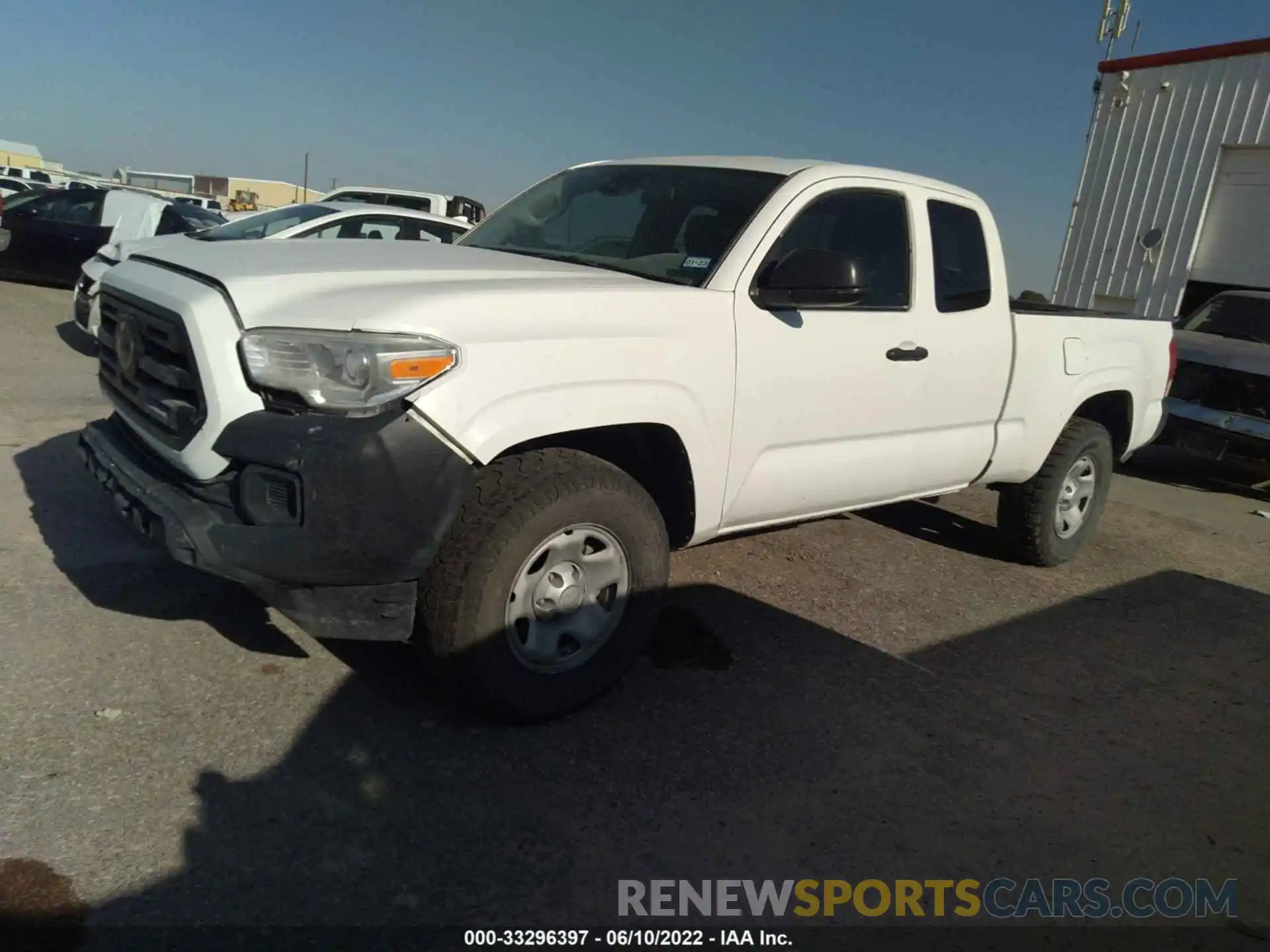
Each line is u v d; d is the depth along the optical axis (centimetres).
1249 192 1337
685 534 368
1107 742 368
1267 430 809
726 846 280
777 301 370
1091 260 1518
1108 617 502
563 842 273
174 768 284
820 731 349
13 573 398
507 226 459
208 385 281
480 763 304
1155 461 1017
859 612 466
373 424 272
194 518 282
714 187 404
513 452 317
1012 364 484
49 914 224
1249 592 575
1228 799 337
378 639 296
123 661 339
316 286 300
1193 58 1376
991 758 346
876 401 416
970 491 753
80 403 693
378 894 245
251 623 377
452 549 300
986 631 463
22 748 284
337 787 284
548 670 326
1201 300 1430
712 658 396
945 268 456
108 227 1238
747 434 368
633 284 346
